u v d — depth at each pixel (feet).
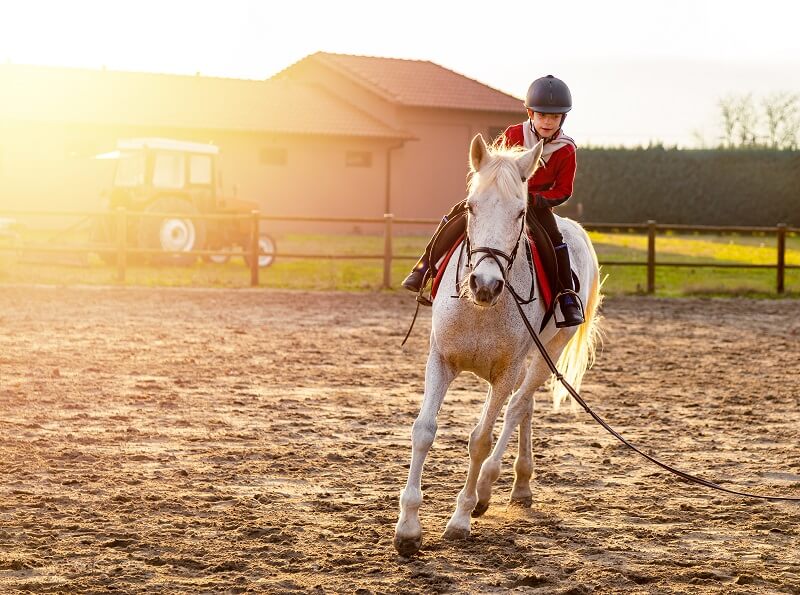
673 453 31.60
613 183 176.55
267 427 33.55
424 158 162.30
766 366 48.98
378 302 71.87
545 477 28.68
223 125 140.87
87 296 69.72
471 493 22.95
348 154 152.35
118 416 34.27
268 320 61.00
